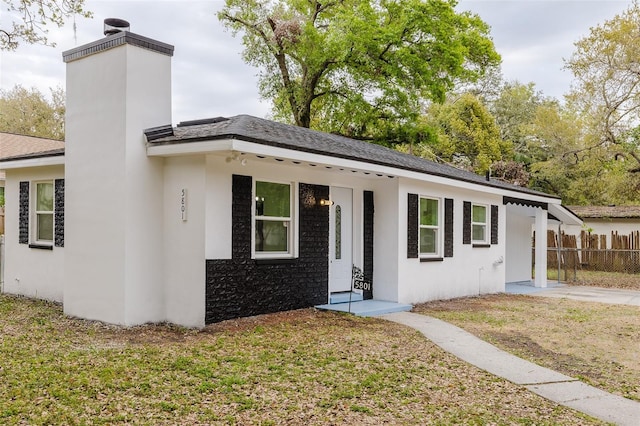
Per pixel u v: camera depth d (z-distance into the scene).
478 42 24.84
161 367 5.99
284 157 8.13
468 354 7.33
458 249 13.68
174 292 8.65
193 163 8.41
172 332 8.02
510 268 18.34
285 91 27.53
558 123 30.45
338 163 9.16
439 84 24.98
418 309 11.25
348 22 22.97
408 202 11.80
